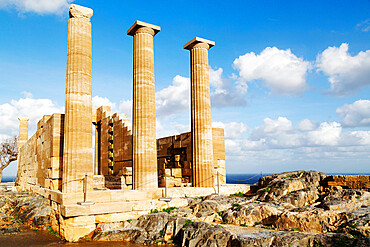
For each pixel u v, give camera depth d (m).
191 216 17.66
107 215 17.22
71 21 19.02
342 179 19.17
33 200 25.16
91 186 18.31
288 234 13.05
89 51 19.28
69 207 16.09
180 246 14.67
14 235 17.66
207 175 23.27
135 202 18.17
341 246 11.78
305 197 18.33
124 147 27.78
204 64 24.53
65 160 17.88
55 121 22.81
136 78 20.72
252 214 16.78
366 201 16.41
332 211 15.00
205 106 24.05
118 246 14.91
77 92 18.38
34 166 32.81
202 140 23.61
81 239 16.22
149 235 15.92
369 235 11.96
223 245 13.18
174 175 25.70
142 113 20.22
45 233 18.19
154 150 20.31
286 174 22.34
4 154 62.09
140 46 20.89
